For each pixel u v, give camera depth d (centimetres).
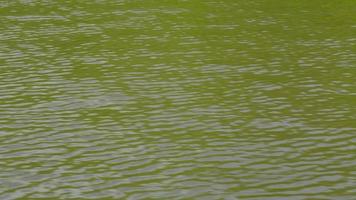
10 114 5838
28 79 6781
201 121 5594
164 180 4553
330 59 7288
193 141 5194
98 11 9856
